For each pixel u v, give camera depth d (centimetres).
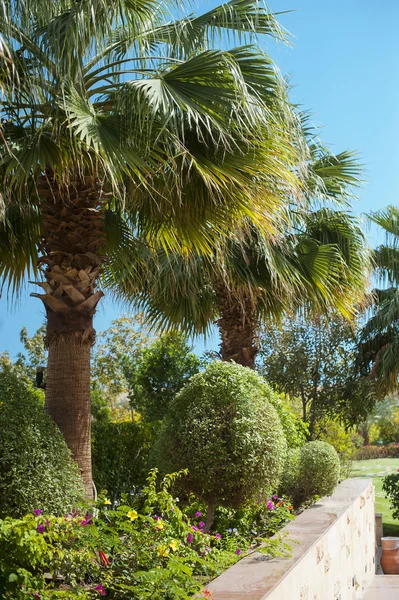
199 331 1066
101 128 527
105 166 514
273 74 567
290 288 910
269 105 588
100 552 394
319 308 1009
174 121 536
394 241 1609
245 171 578
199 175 592
